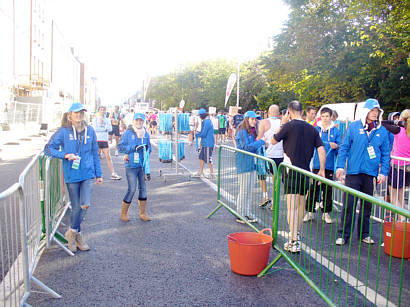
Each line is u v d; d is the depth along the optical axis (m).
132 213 7.46
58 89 55.00
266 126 7.47
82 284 4.36
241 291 4.20
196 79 59.81
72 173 5.20
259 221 6.03
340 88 20.62
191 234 6.16
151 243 5.73
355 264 4.98
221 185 7.37
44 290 4.18
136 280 4.46
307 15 20.12
